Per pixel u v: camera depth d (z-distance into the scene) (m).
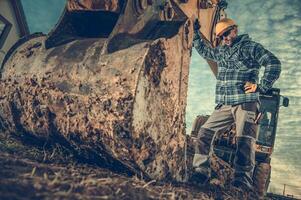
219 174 3.96
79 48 3.14
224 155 4.40
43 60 3.23
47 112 3.09
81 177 2.53
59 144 3.24
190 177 3.80
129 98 2.68
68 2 3.29
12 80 3.36
